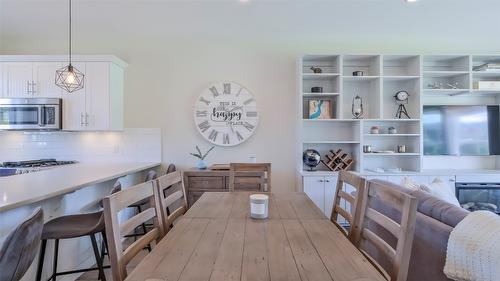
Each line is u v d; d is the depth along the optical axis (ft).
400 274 3.68
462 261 4.80
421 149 13.15
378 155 13.69
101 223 6.27
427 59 13.64
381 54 13.07
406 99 13.78
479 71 13.28
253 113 13.78
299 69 13.15
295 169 13.84
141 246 4.41
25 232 3.66
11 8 11.84
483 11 12.16
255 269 3.42
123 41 13.66
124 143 13.62
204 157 13.34
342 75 13.03
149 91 13.73
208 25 13.06
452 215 5.59
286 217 5.65
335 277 3.23
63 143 13.39
